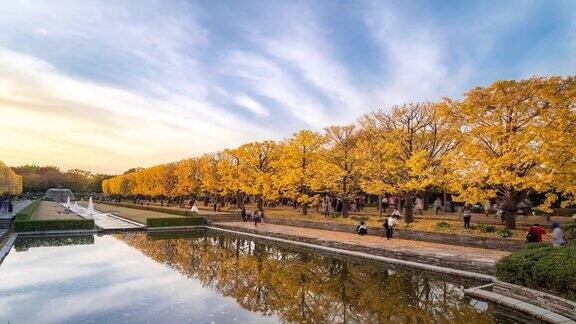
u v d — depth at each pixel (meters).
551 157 18.84
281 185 40.47
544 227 24.55
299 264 21.69
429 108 28.31
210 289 16.22
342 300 14.63
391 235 26.58
